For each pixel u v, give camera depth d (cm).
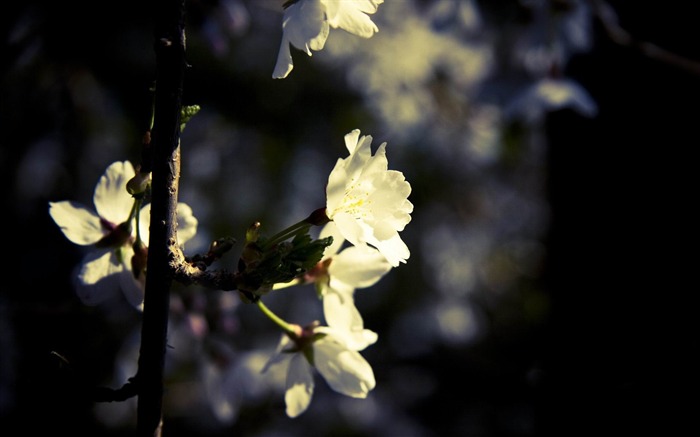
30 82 86
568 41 69
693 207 67
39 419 66
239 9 65
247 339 102
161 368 46
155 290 46
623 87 68
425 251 126
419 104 115
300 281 50
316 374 112
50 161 93
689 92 67
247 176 113
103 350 83
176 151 46
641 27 68
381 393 115
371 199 48
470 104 115
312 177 118
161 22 46
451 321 124
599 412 68
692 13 67
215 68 110
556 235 71
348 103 121
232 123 113
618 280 68
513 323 131
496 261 136
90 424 88
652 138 68
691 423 66
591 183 69
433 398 114
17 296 83
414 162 122
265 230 111
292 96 118
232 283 47
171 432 104
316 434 108
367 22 47
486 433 108
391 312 126
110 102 99
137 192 47
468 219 130
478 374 113
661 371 67
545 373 72
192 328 66
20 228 89
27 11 77
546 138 73
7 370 78
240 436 105
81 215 51
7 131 87
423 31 108
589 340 69
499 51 90
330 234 50
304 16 47
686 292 67
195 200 105
